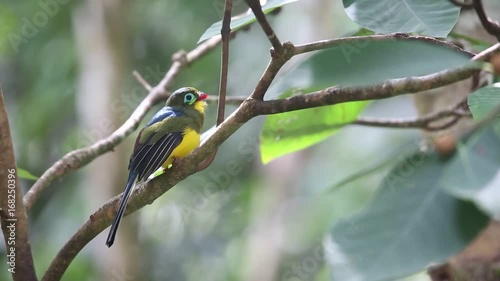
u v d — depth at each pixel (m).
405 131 17.59
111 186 15.38
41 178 7.16
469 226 4.73
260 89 5.27
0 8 15.98
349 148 18.27
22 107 16.44
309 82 4.34
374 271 4.59
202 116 7.66
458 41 7.34
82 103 15.97
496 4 7.86
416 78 5.02
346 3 5.25
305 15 18.25
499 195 4.18
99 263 15.22
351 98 5.12
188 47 16.11
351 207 16.39
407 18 5.10
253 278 16.89
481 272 6.20
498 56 4.97
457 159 4.49
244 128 16.03
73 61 16.42
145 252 16.12
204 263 16.50
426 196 4.97
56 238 15.22
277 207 17.69
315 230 16.67
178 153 7.26
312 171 18.27
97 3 16.23
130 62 16.22
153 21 16.41
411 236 4.76
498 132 4.54
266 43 17.27
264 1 6.28
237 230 17.16
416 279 13.62
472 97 4.58
